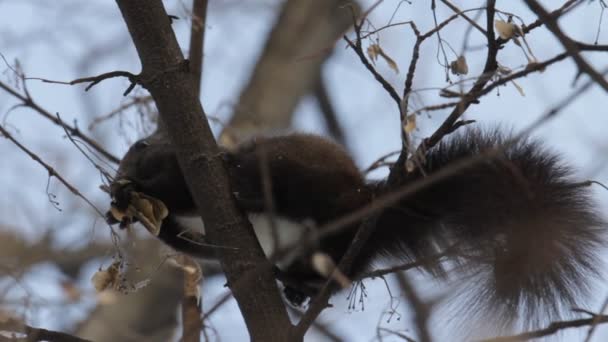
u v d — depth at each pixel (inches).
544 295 294.4
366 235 234.2
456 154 332.2
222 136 352.2
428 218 338.3
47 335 228.8
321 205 327.9
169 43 257.8
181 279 426.9
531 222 310.7
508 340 237.1
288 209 329.1
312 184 328.8
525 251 301.3
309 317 231.1
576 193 318.0
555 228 309.3
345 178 334.3
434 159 332.8
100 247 431.2
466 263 304.2
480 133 335.6
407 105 223.1
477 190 328.5
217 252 252.1
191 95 256.5
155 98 255.9
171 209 337.4
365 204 328.8
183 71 256.7
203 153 254.2
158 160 344.2
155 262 419.2
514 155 325.7
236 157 334.0
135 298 432.5
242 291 243.9
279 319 241.4
